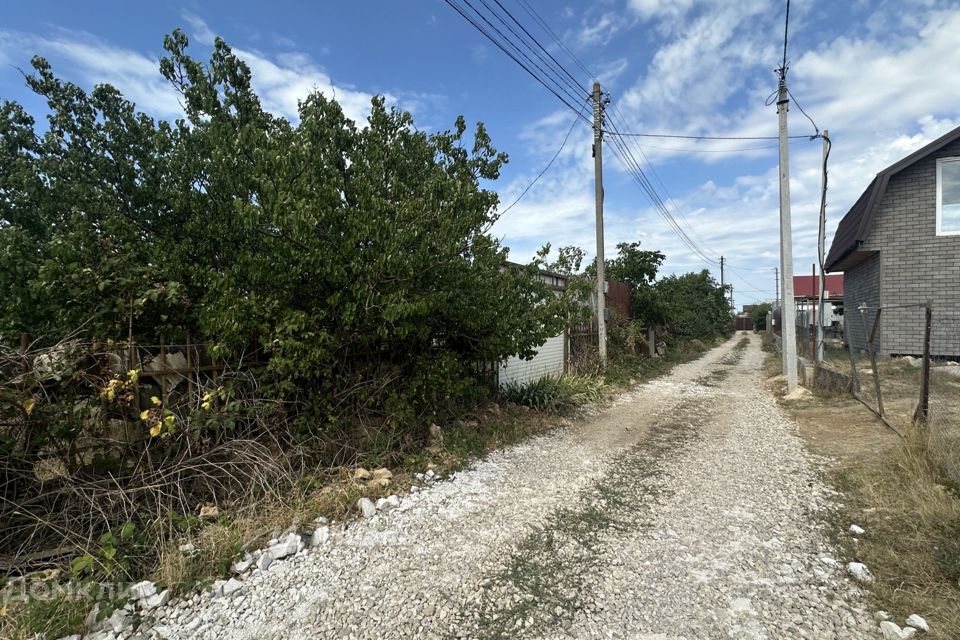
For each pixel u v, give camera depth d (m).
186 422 3.74
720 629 2.33
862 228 10.53
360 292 4.22
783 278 9.33
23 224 4.71
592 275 11.62
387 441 4.98
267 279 4.14
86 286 3.60
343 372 5.05
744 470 4.67
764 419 6.96
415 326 4.82
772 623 2.36
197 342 4.19
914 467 4.04
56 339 3.54
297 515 3.61
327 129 5.08
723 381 11.41
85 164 4.50
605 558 3.06
